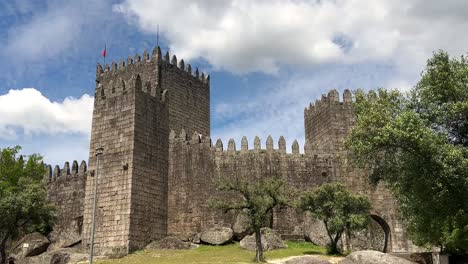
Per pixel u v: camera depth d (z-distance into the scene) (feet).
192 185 184.24
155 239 172.35
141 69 231.71
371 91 124.06
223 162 187.52
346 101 198.90
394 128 106.32
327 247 157.58
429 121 112.68
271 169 186.29
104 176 170.81
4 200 165.99
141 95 177.06
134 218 163.32
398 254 159.53
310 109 219.41
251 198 143.54
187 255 150.30
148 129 177.68
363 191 183.83
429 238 143.95
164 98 189.98
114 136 173.78
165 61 232.32
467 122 109.91
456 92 111.45
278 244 163.53
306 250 158.40
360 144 115.34
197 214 180.65
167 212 183.21
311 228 176.65
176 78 235.20
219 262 131.95
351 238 173.78
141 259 148.05
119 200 165.27
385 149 116.06
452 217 114.62
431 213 110.93
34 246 193.06
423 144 103.09
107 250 161.27
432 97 113.50
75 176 217.36
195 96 243.81
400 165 114.83
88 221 169.48
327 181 185.98
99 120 179.11
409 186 112.06
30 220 179.73
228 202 155.43
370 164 123.54
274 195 147.13
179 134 210.79
